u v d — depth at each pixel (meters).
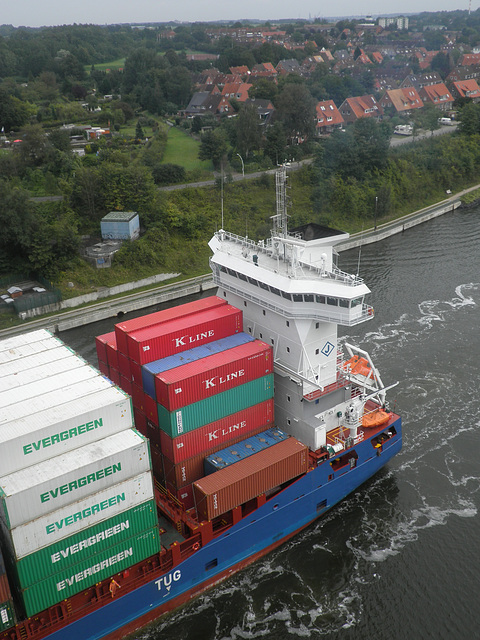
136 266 74.06
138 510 28.08
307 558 34.69
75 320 63.50
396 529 36.19
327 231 38.81
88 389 28.84
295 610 31.61
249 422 35.28
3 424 25.97
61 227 71.12
